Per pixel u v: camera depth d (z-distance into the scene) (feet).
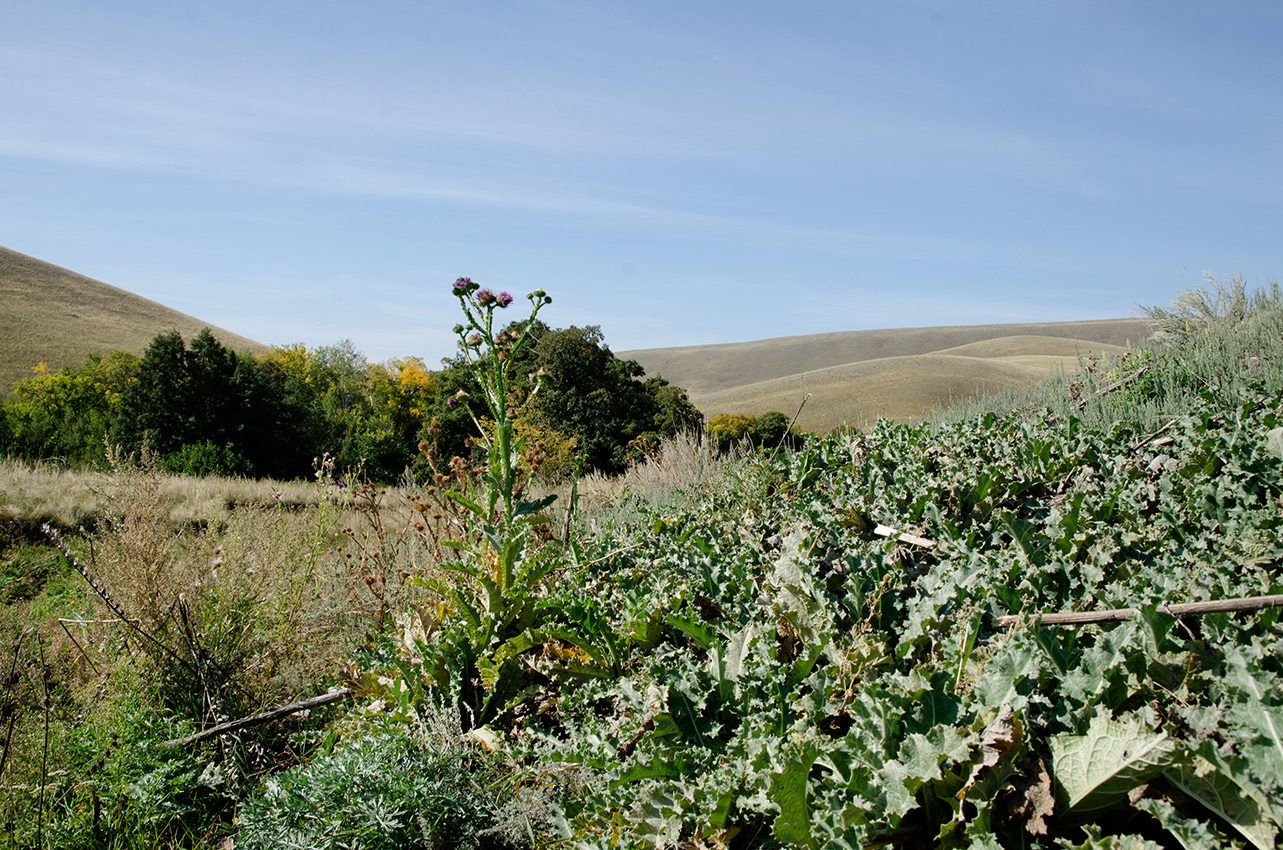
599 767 8.21
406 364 172.24
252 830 8.57
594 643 10.48
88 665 13.30
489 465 11.81
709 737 8.02
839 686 7.38
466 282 11.65
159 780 9.91
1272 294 24.27
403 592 14.98
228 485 46.11
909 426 18.89
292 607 14.58
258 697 12.71
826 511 12.48
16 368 166.61
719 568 11.07
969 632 6.93
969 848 5.45
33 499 33.12
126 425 90.38
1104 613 6.82
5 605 18.72
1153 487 11.01
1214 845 4.91
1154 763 5.18
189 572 14.25
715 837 6.53
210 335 97.55
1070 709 6.19
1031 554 9.30
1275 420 12.06
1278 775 5.11
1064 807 5.64
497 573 11.46
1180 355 20.35
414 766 8.90
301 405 108.27
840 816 5.85
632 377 104.17
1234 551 8.42
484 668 10.42
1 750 10.52
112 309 228.22
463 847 8.20
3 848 9.18
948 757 5.72
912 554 10.69
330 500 18.75
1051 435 14.58
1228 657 5.93
